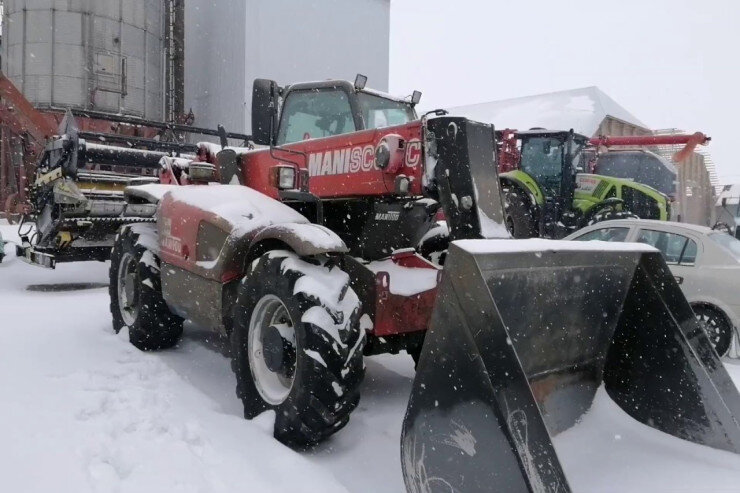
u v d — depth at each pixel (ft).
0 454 8.26
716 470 8.22
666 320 9.30
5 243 33.94
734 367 16.20
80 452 8.45
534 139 35.50
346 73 60.08
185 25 62.44
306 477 8.33
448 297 7.09
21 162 46.29
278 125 15.33
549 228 34.50
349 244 12.14
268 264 10.03
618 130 57.36
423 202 12.28
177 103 56.90
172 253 13.12
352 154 11.28
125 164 24.23
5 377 11.61
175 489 7.67
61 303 20.67
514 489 6.39
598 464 8.21
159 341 14.43
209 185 13.97
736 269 17.47
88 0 50.26
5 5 51.57
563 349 9.05
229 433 9.50
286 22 55.52
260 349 10.50
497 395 6.59
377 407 11.28
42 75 49.47
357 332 9.45
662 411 9.27
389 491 8.25
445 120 9.78
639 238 19.62
